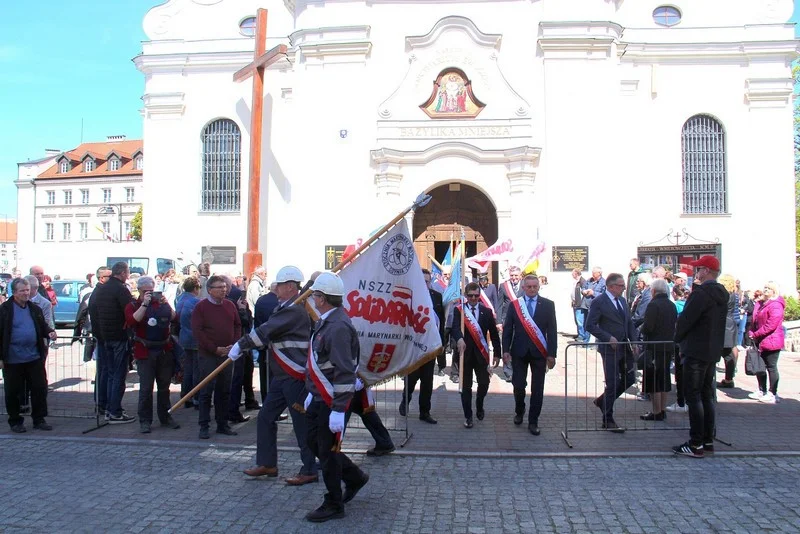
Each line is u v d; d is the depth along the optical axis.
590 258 20.42
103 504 5.95
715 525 5.48
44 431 8.67
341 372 5.54
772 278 21.44
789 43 21.36
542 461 7.40
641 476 6.82
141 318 8.57
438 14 21.39
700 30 21.92
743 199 21.64
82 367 14.05
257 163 20.48
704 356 7.37
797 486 6.48
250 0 23.62
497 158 20.72
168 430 8.76
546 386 11.97
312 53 21.38
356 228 21.08
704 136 21.91
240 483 6.55
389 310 7.57
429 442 8.14
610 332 8.71
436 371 13.79
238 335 8.69
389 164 20.86
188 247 23.27
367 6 21.45
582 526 5.47
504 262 20.67
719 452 7.61
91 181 58.91
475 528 5.44
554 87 20.75
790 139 21.52
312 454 6.56
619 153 21.39
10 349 8.53
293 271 6.76
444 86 21.09
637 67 21.94
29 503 5.96
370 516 5.70
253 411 9.93
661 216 21.72
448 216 22.23
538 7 21.03
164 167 23.48
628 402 10.70
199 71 23.42
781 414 9.61
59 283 22.80
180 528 5.40
